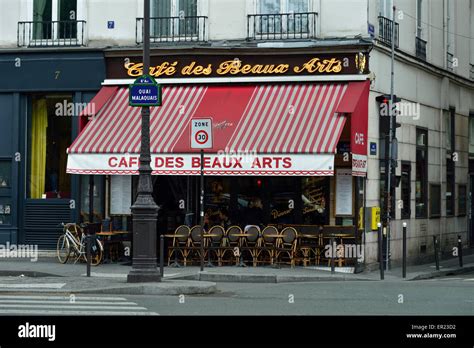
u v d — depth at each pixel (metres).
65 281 17.17
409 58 24.66
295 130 20.27
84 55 22.98
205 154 20.36
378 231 21.30
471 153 31.95
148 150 16.84
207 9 22.55
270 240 21.05
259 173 19.95
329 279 19.19
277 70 21.80
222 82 22.12
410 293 15.54
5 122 23.62
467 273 23.91
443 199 28.25
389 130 21.77
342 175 21.45
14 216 23.41
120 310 12.84
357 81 21.27
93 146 21.16
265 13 22.27
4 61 23.45
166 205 22.72
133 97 16.83
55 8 23.47
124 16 23.05
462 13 31.28
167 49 22.27
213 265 21.30
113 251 22.31
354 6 21.62
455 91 29.84
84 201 23.34
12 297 14.83
